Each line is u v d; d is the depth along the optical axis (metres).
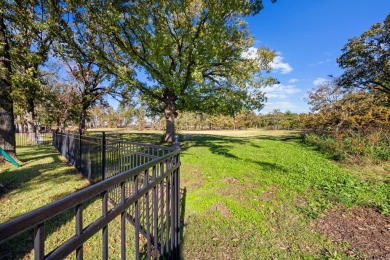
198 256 2.65
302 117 18.16
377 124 10.41
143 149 4.44
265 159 7.82
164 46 8.98
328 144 9.29
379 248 2.69
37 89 8.26
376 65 13.66
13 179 6.08
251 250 2.73
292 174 5.79
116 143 4.53
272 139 16.23
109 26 8.16
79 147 6.98
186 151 9.53
